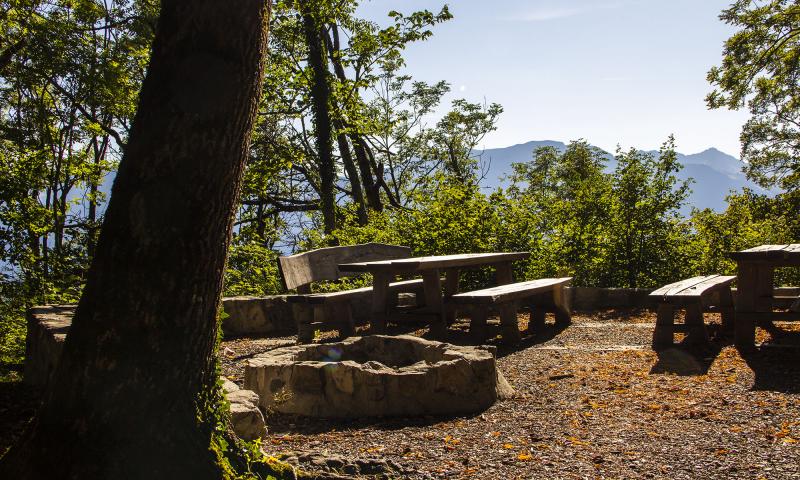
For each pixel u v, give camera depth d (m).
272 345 7.93
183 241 2.67
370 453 4.08
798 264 7.59
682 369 6.36
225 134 2.70
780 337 7.84
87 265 12.18
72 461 2.61
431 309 7.96
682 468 3.67
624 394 5.49
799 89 25.69
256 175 16.27
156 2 18.08
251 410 4.19
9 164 12.10
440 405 5.09
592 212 12.70
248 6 2.71
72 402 2.64
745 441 4.11
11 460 2.71
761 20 23.72
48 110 20.41
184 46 2.66
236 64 2.70
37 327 7.12
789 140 30.91
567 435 4.39
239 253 12.74
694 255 12.70
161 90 2.66
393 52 16.06
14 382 7.13
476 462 3.86
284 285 8.45
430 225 12.45
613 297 11.16
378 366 5.25
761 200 24.16
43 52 17.03
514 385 5.99
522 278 12.29
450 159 36.62
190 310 2.74
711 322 9.20
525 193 12.63
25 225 11.84
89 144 23.56
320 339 8.26
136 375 2.65
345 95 16.44
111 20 18.89
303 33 16.47
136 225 2.63
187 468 2.75
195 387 2.86
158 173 2.64
